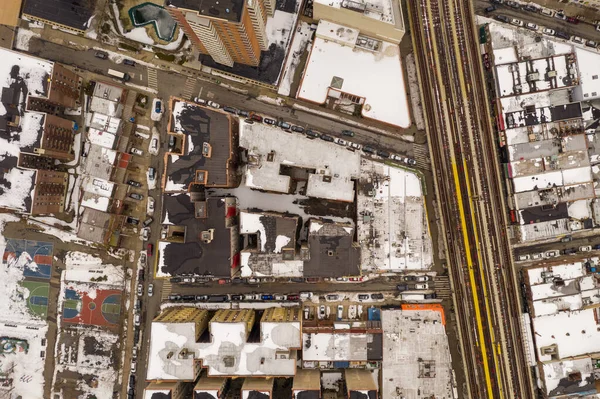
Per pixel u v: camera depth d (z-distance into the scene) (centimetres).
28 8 10031
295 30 10162
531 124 9625
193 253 8994
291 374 8944
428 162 10112
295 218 9100
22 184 9344
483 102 9844
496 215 9919
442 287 10162
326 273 9025
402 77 9756
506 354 9988
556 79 9444
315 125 10275
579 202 9888
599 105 9738
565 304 9706
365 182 9825
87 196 9838
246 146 9219
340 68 9812
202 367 9438
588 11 9831
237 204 10188
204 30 7775
